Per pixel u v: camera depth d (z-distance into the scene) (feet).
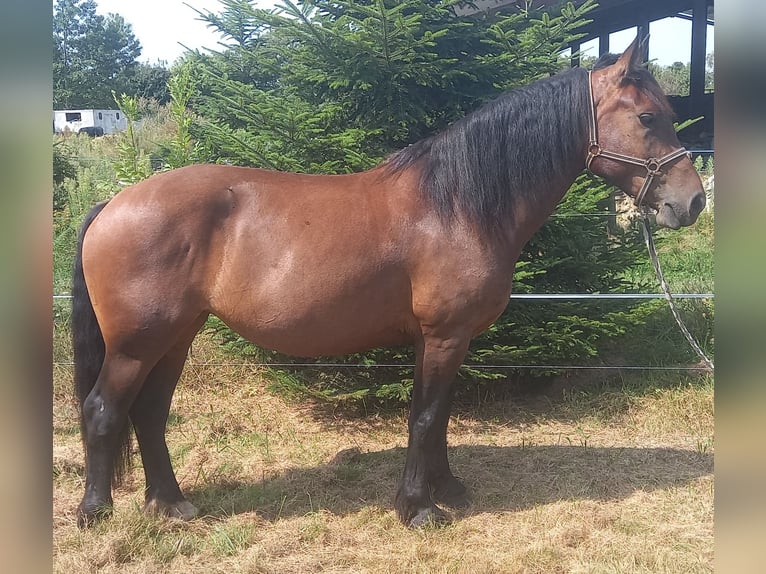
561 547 8.61
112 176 28.71
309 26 12.01
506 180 8.86
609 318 14.08
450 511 9.70
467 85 13.78
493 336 13.70
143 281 8.16
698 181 8.86
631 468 11.31
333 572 8.02
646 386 14.94
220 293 8.48
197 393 15.35
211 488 10.43
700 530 9.07
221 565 8.13
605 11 33.94
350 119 13.94
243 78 16.67
